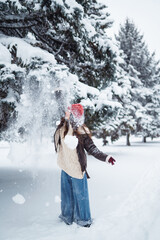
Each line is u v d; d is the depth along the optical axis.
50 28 5.62
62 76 3.96
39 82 4.02
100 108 6.64
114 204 3.59
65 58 6.55
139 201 3.76
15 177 6.20
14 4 4.49
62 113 4.18
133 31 28.44
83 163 2.55
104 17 9.11
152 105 31.78
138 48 27.56
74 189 2.63
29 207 3.41
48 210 3.26
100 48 6.42
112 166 8.90
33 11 4.89
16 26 5.24
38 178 5.98
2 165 9.35
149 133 34.47
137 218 2.88
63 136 2.61
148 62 30.95
